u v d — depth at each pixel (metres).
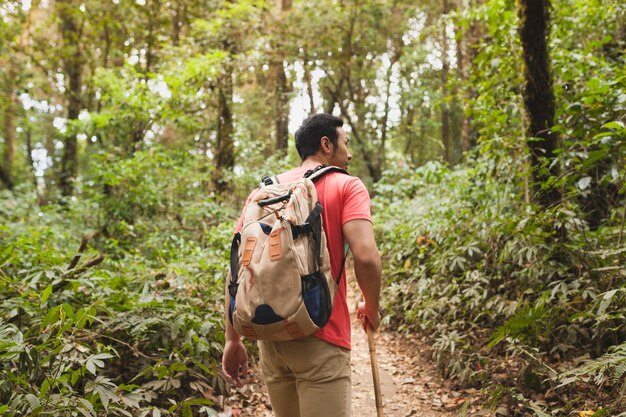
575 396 2.88
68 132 10.69
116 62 16.17
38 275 3.04
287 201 1.77
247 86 15.68
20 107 17.86
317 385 1.75
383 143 16.56
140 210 8.03
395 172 8.98
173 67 10.41
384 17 14.89
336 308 1.78
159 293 3.49
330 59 14.53
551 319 3.21
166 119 10.27
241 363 2.04
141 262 5.24
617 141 3.44
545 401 2.91
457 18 5.46
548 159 3.78
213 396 3.11
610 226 4.09
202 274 4.03
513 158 4.23
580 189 3.92
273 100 14.92
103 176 8.27
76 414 2.14
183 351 3.12
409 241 5.86
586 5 5.00
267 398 3.34
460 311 4.30
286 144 15.06
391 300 5.21
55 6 14.87
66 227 8.47
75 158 15.98
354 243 1.74
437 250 5.05
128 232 7.16
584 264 3.45
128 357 3.04
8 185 16.41
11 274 3.88
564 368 3.02
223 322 3.31
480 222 4.30
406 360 4.17
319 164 1.97
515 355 3.32
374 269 1.72
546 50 3.84
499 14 4.77
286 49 13.69
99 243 7.64
